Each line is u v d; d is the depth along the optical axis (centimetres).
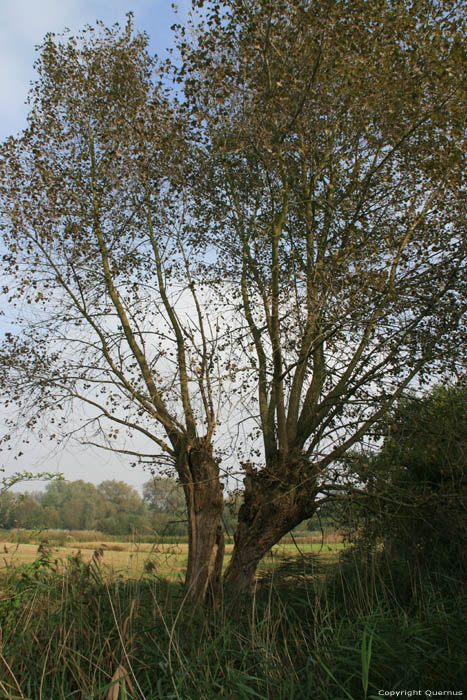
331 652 569
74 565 702
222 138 1009
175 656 552
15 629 581
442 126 916
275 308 1002
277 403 1038
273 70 952
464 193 987
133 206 1155
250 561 975
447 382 1029
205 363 1026
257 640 589
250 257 1130
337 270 948
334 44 897
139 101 1096
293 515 998
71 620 596
